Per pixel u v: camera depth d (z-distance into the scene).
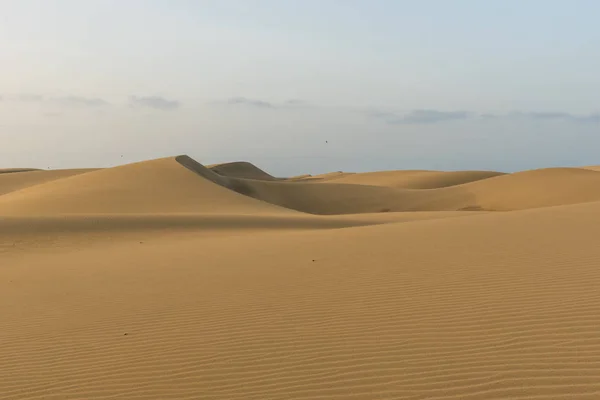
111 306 8.60
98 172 55.97
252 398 4.86
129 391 5.25
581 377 4.59
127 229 21.98
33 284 11.24
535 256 9.02
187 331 6.88
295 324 6.72
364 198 65.56
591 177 56.84
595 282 7.22
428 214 33.16
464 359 5.19
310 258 11.08
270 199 65.81
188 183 48.81
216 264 11.62
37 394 5.36
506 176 63.72
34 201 43.50
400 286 7.98
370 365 5.29
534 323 5.91
